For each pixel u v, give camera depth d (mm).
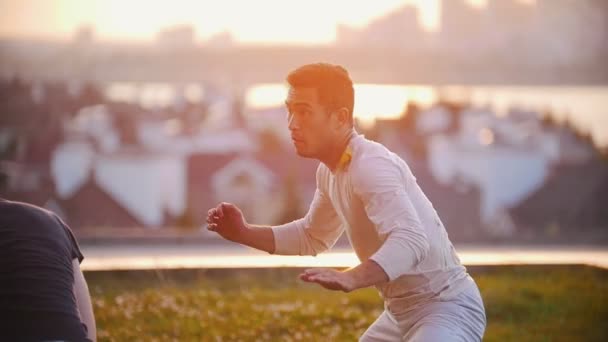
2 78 64062
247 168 51688
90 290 12039
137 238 21562
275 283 13023
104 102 63969
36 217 5129
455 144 56656
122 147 59094
